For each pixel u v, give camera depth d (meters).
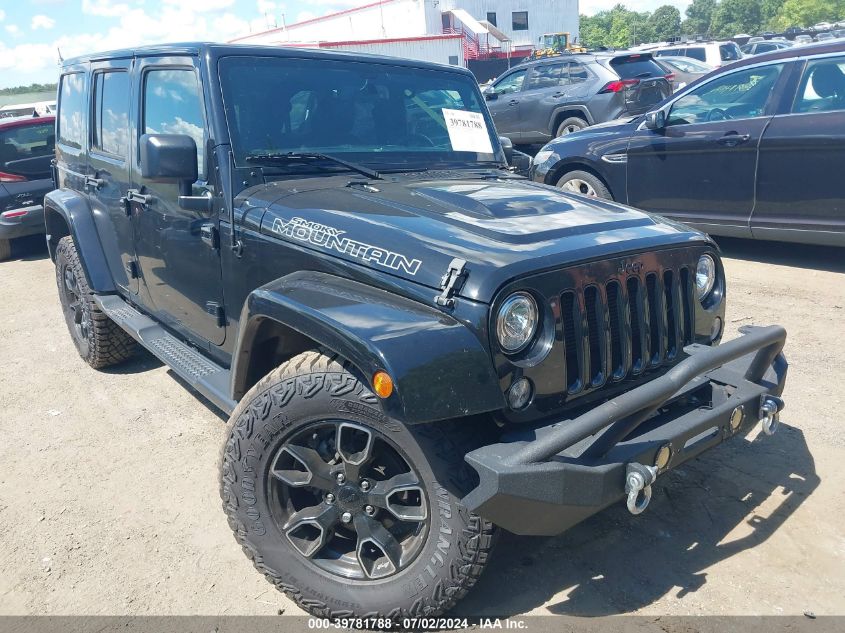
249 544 2.69
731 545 2.98
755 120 6.22
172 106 3.58
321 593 2.60
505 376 2.31
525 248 2.47
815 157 5.90
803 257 6.87
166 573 2.97
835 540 2.98
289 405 2.51
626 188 7.26
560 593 2.75
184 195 3.38
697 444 2.53
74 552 3.12
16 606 2.80
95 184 4.53
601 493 2.22
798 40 24.33
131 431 4.23
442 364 2.18
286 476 2.61
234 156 3.19
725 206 6.58
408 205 2.90
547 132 12.84
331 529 2.59
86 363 5.34
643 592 2.74
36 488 3.65
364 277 2.57
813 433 3.81
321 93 3.51
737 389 2.71
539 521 2.25
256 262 3.05
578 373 2.50
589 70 12.14
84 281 4.81
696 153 6.62
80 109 4.83
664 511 3.22
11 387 4.97
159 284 3.93
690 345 2.81
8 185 8.74
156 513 3.39
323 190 3.13
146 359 5.38
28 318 6.61
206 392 3.28
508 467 2.15
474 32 38.19
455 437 2.35
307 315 2.40
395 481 2.46
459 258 2.39
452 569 2.38
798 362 4.63
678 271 2.82
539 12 43.47
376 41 28.17
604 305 2.54
